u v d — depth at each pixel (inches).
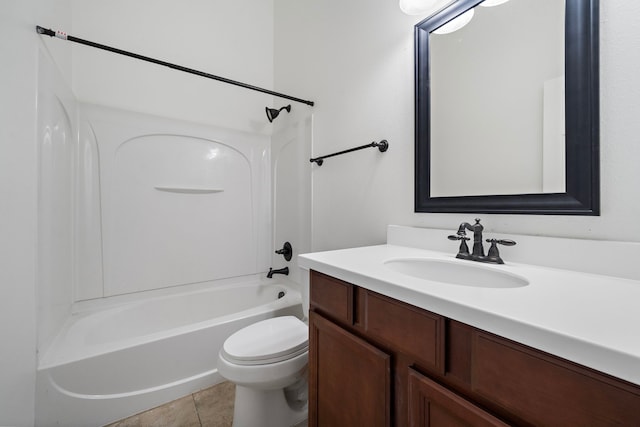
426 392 22.3
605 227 28.4
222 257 84.7
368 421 27.7
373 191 55.1
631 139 26.9
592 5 28.9
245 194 89.0
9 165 37.9
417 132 45.9
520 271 29.6
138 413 49.8
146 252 72.7
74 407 44.5
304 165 76.4
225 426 47.6
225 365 42.1
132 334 67.3
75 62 64.5
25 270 39.9
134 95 72.4
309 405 36.8
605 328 15.6
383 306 26.5
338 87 63.8
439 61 43.7
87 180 64.7
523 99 34.6
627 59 27.1
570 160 30.4
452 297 21.0
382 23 52.8
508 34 36.0
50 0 49.1
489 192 38.0
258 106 92.5
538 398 16.2
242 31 90.0
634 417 12.9
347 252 41.5
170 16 77.7
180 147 77.7
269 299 84.5
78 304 63.8
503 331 17.5
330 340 33.0
